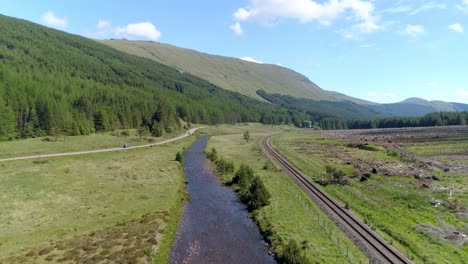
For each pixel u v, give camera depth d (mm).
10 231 46844
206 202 68562
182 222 56719
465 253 41344
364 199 65875
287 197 68688
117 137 148000
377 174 88125
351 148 152625
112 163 95875
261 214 58969
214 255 44312
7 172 75688
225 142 177500
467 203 60656
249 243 48312
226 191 77500
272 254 44562
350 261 40219
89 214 55312
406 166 100375
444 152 127500
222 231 52938
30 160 90438
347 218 55250
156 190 71438
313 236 48250
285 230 50406
